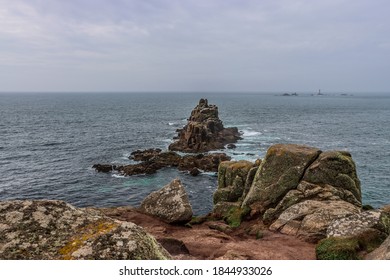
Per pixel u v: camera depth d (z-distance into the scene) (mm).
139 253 6254
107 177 54094
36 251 6074
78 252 6043
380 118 157375
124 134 99750
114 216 21125
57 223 6719
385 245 12711
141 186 49781
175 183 22891
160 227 19938
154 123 130750
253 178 27094
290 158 24750
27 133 100438
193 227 22906
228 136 86750
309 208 20984
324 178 23625
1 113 170875
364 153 71875
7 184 50281
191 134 75125
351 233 16094
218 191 28719
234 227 23000
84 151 73875
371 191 45656
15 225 6520
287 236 19406
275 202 24031
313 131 107562
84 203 43312
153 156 64188
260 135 97125
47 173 56125
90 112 186875
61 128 112938
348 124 129875
